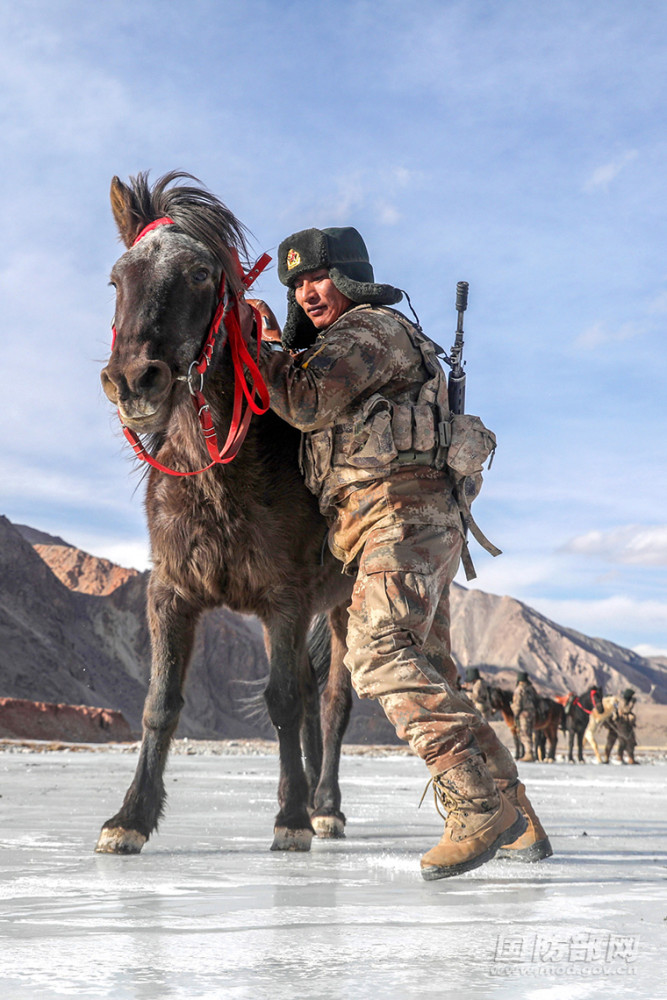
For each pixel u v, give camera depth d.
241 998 1.54
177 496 3.94
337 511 3.68
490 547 3.76
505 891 2.78
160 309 3.39
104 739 49.84
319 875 3.08
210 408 3.75
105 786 8.73
